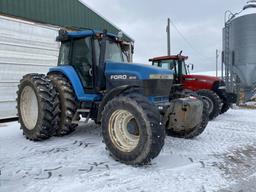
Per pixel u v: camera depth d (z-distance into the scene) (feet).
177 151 14.46
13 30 26.08
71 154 13.76
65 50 18.11
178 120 14.15
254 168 12.06
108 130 12.82
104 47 15.74
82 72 16.84
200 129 16.85
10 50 25.80
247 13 39.63
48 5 31.22
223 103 29.45
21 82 17.69
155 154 11.67
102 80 15.93
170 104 14.26
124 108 12.24
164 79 14.90
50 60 30.12
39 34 28.86
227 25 42.29
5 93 25.36
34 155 13.62
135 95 12.50
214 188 9.89
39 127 15.89
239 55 40.14
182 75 28.91
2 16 25.05
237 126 22.15
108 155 13.56
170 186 10.02
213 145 15.83
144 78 14.21
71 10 34.42
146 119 11.55
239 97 39.47
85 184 10.10
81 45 17.02
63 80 16.88
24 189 9.67
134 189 9.73
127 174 11.10
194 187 9.96
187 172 11.46
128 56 18.35
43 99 15.87
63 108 16.52
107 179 10.58
